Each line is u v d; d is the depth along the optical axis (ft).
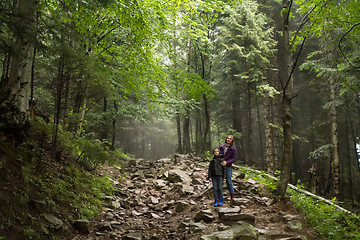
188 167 37.96
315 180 42.75
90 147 23.43
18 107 16.33
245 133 90.63
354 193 70.59
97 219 18.75
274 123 63.21
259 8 65.77
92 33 22.66
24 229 11.99
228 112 83.46
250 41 60.34
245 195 24.06
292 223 16.75
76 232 15.52
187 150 57.11
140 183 31.30
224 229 15.96
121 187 28.48
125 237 15.60
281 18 68.59
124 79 32.96
